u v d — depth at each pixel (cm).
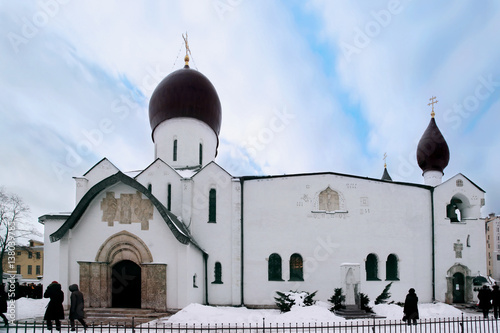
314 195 2856
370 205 2888
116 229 2381
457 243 2997
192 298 2397
